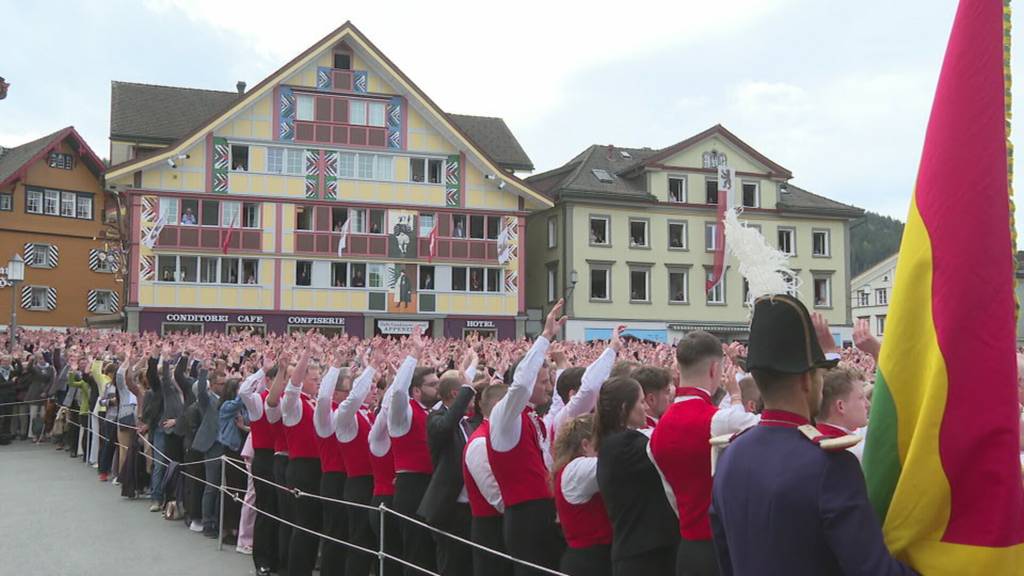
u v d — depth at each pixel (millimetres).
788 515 2533
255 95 39062
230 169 39125
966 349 2791
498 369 10945
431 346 14492
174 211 38406
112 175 36906
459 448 6004
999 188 2863
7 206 46562
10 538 9891
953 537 2732
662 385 4777
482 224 43156
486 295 42688
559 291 45000
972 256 2832
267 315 39438
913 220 3035
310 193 40219
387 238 41125
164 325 38000
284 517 7996
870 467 3008
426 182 42031
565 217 44656
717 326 46594
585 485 4555
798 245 48656
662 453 3900
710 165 47469
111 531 10266
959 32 2977
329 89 40625
